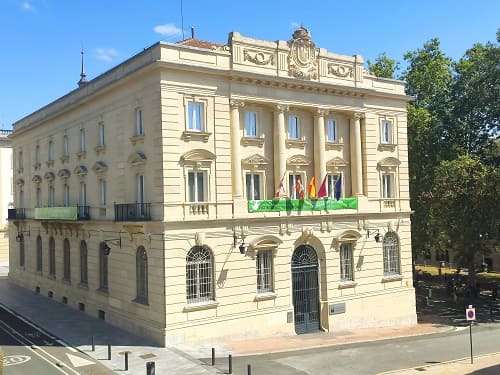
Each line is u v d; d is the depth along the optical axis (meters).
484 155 45.25
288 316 31.25
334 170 34.44
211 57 28.98
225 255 29.00
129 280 30.12
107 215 32.66
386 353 27.34
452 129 47.97
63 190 39.59
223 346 27.55
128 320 30.12
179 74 27.80
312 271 33.06
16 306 38.22
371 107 36.03
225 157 29.27
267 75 30.41
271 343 28.77
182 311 27.31
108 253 31.75
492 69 44.66
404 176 37.84
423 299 46.38
